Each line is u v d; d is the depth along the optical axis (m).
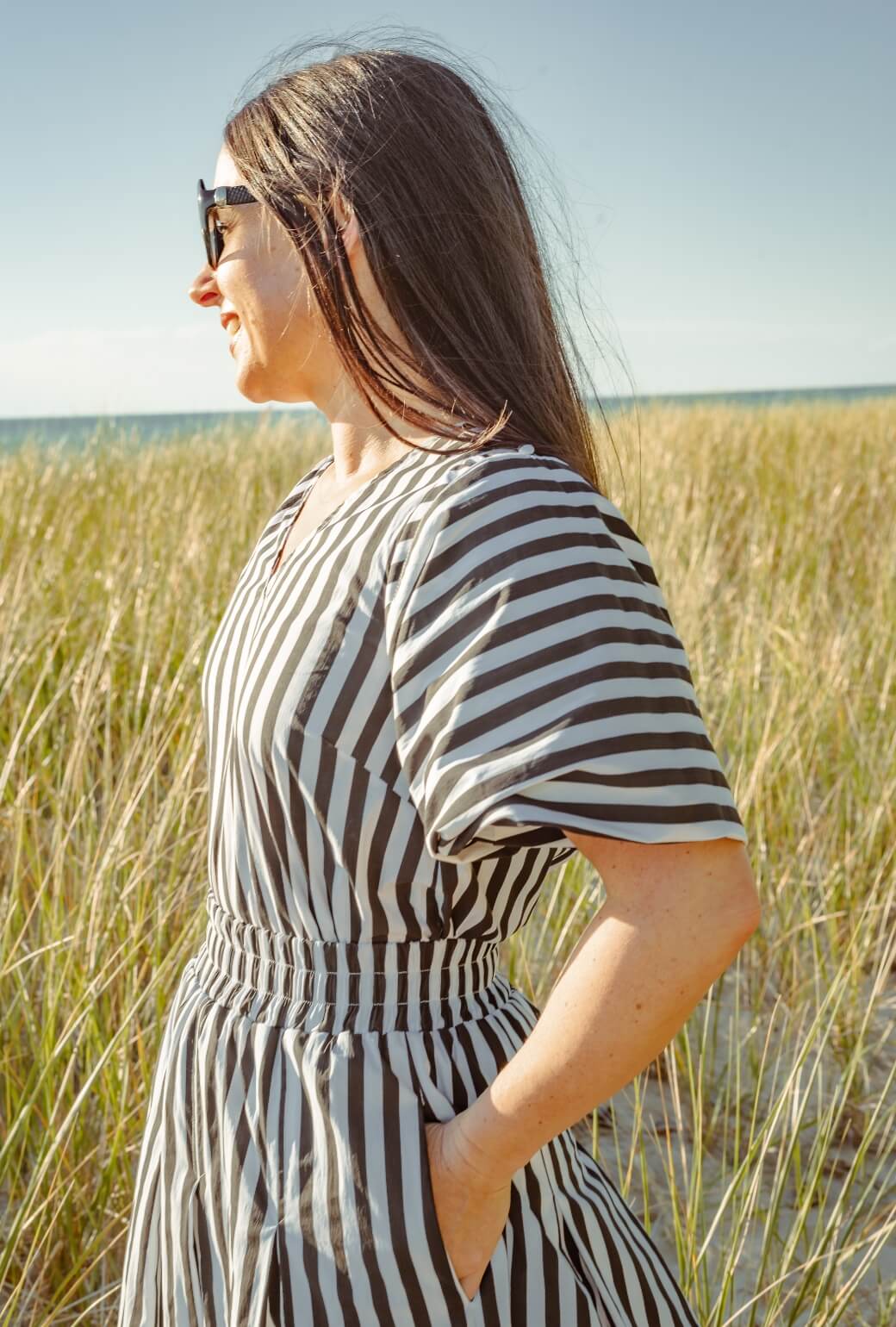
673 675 0.79
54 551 4.12
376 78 0.95
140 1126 1.87
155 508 4.91
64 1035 1.74
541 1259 0.87
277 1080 0.86
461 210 0.93
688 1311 1.01
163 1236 0.96
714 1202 1.95
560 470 0.83
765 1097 2.23
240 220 0.99
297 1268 0.83
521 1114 0.78
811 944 2.74
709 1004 2.10
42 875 2.31
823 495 6.81
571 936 2.45
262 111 0.97
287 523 1.10
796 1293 1.72
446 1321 0.82
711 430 9.19
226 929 0.95
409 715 0.79
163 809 2.33
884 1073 2.30
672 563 4.13
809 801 3.19
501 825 0.74
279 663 0.85
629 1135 2.12
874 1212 1.92
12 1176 1.79
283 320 0.98
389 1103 0.83
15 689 3.03
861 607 4.51
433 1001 0.86
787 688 3.54
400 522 0.83
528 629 0.75
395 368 0.93
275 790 0.85
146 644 3.41
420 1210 0.81
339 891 0.85
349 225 0.92
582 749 0.73
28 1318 1.64
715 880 0.75
